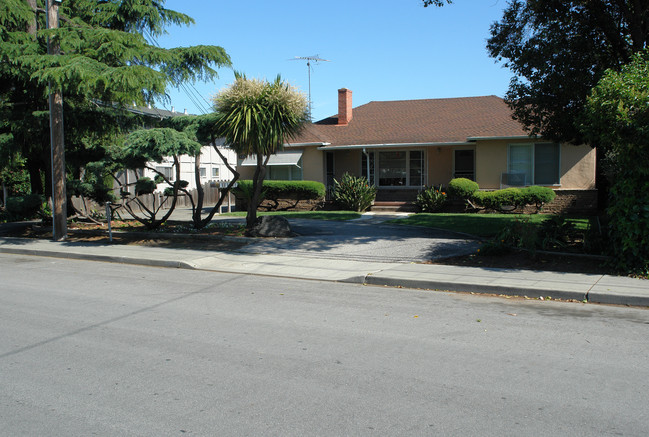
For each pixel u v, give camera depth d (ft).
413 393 14.85
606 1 37.76
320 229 52.42
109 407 14.19
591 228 35.60
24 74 49.93
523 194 64.08
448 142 70.74
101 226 59.11
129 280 33.37
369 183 75.77
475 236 44.45
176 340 20.18
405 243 42.37
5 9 48.21
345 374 16.40
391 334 20.79
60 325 22.45
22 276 35.17
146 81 42.68
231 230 50.96
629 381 15.64
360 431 12.60
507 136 67.00
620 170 30.94
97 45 47.06
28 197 73.56
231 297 28.04
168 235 49.65
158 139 43.75
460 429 12.65
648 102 27.73
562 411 13.61
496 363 17.28
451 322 22.53
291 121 45.24
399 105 90.43
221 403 14.34
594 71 38.45
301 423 13.07
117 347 19.38
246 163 79.51
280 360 17.78
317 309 25.16
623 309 24.58
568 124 39.78
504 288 27.96
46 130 56.13
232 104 44.04
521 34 41.29
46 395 15.06
